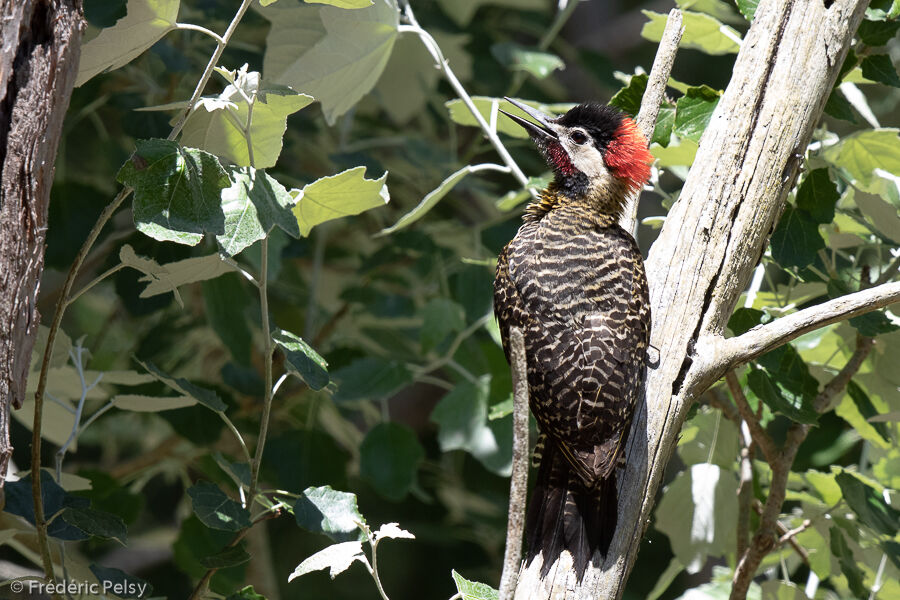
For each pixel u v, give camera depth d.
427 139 14.57
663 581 10.05
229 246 6.55
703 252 7.48
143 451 15.32
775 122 7.59
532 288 7.56
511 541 5.50
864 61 8.85
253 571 13.51
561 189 9.39
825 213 8.53
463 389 11.01
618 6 20.55
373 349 12.95
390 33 9.35
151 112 11.30
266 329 7.27
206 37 11.87
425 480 14.47
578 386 7.09
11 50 5.71
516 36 16.41
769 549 8.84
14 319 5.68
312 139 13.52
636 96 9.50
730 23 13.10
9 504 7.32
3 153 5.67
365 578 15.55
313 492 7.72
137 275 10.74
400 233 12.02
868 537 9.64
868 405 9.29
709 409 10.59
